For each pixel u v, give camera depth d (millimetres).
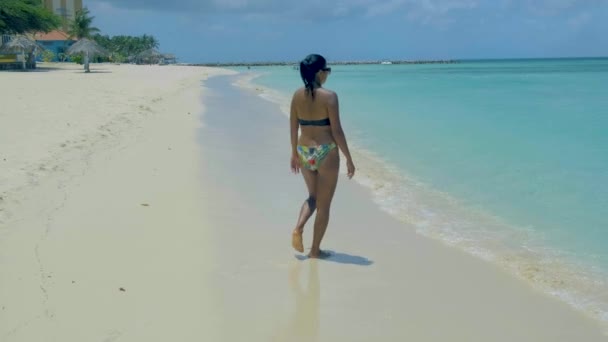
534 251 5254
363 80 48438
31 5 47938
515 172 8430
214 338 3533
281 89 33156
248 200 6781
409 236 5707
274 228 5777
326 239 5559
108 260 4664
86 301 3906
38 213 5766
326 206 4949
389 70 97812
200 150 9914
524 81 42125
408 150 10500
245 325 3725
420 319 3904
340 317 3900
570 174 8172
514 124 13859
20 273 4305
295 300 4133
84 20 76375
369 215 6449
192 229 5578
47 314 3695
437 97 24219
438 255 5164
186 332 3582
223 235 5461
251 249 5129
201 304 3975
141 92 22016
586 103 19688
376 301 4168
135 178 7539
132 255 4809
